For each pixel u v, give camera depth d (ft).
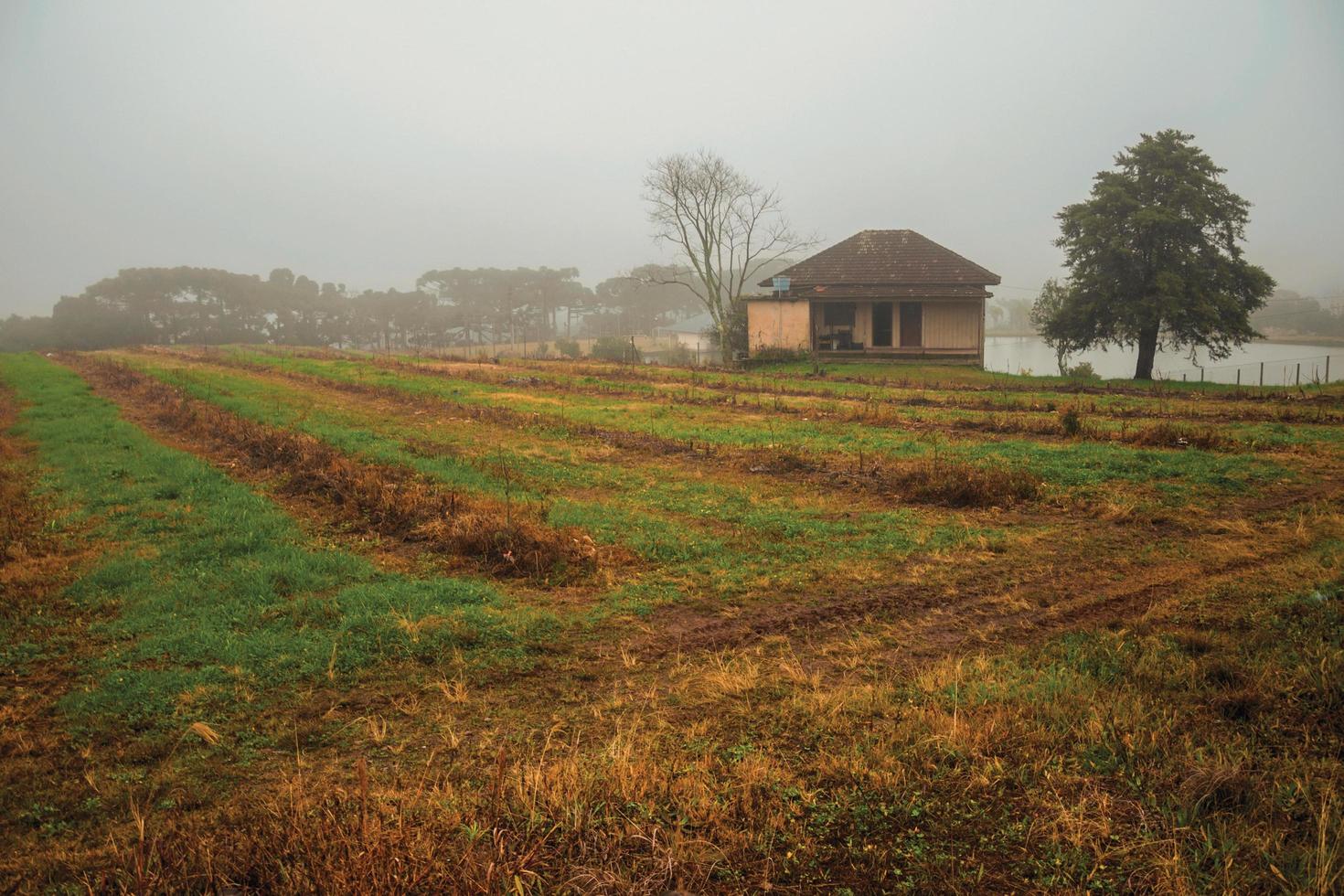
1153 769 15.67
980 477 41.65
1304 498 38.75
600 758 16.74
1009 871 13.07
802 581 29.04
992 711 18.25
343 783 16.12
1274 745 16.70
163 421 69.46
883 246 160.35
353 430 63.26
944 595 27.35
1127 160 119.85
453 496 38.78
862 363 141.90
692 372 125.70
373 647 22.86
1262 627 22.75
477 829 14.06
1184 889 12.18
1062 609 25.72
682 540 33.94
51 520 36.63
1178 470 44.70
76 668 21.81
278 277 414.82
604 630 24.77
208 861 12.85
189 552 31.65
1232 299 114.21
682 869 13.11
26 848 14.16
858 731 17.88
